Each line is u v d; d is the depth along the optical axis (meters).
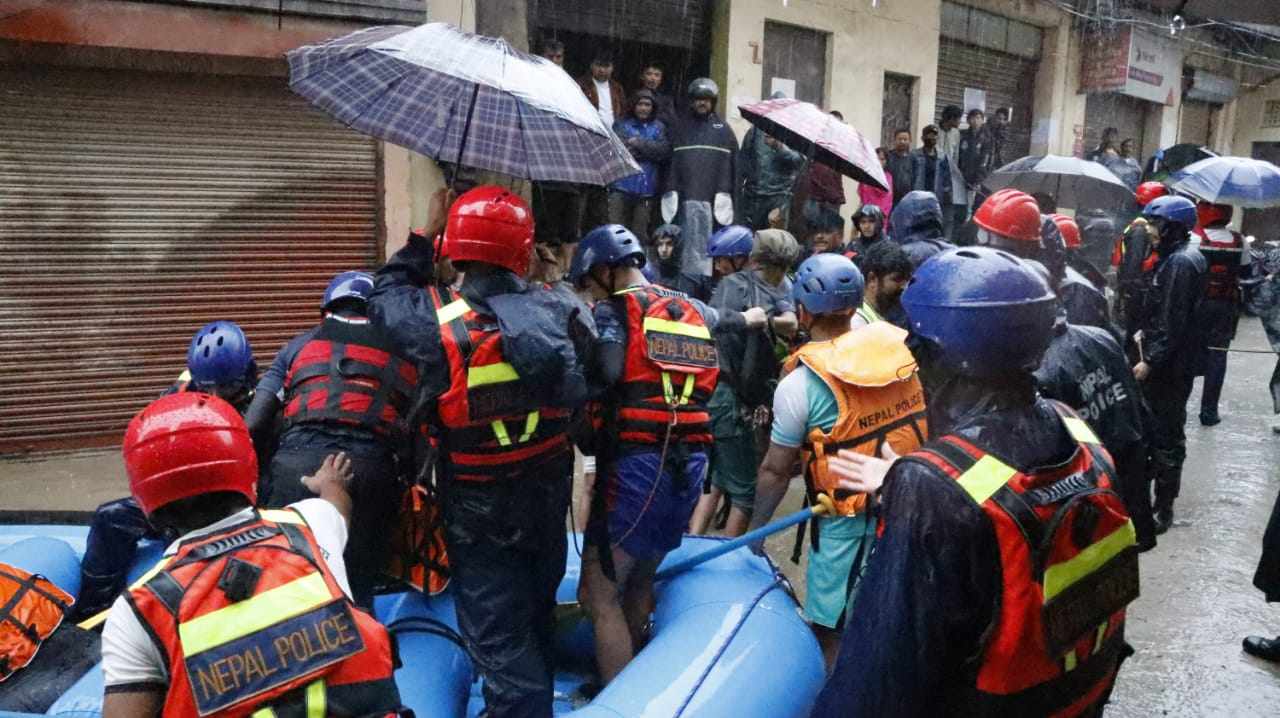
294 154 7.38
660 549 3.21
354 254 7.72
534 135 3.21
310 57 3.26
